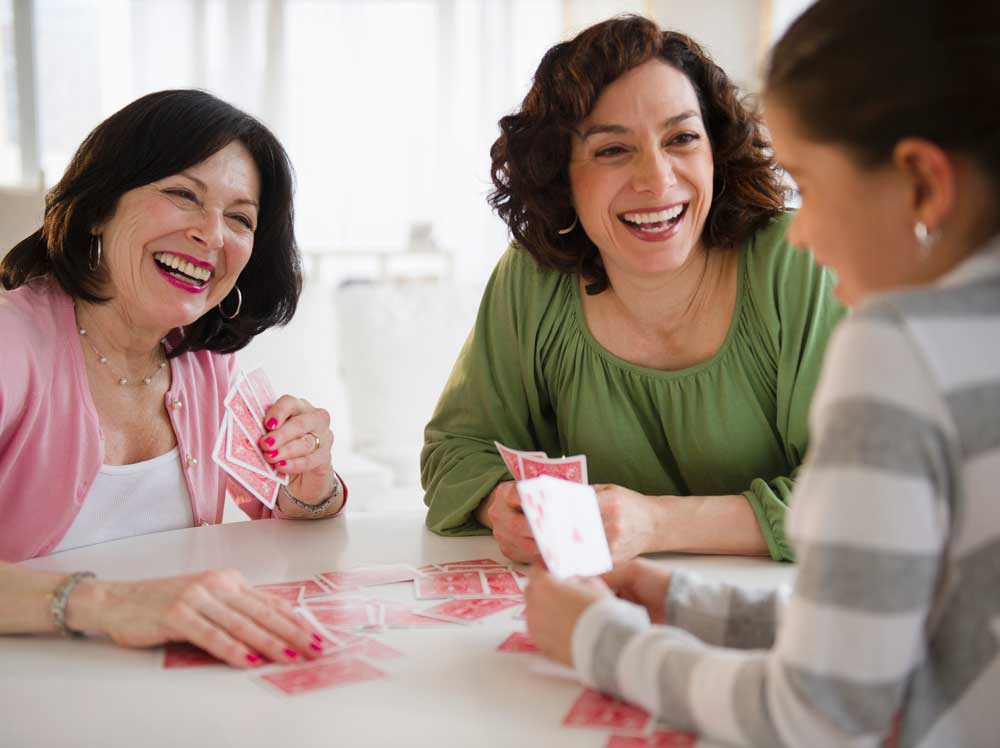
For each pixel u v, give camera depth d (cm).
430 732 90
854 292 85
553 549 119
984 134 73
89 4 531
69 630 114
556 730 90
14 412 150
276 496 176
